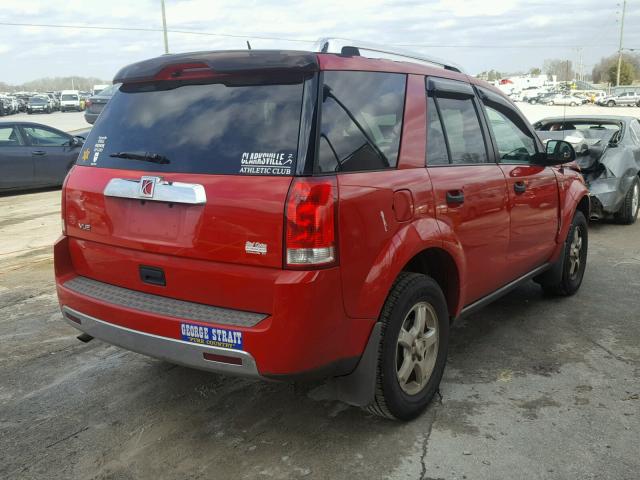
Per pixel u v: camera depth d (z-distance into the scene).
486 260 3.80
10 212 10.00
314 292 2.54
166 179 2.82
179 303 2.84
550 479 2.73
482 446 3.00
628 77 95.44
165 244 2.85
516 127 4.46
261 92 2.79
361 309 2.77
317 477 2.78
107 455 2.98
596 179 8.13
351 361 2.82
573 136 8.73
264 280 2.57
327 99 2.73
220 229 2.67
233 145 2.74
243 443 3.07
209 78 2.95
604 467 2.81
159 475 2.82
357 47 3.18
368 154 2.88
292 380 2.63
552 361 4.02
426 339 3.28
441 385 3.68
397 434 3.13
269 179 2.60
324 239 2.55
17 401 3.54
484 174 3.73
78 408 3.46
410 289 3.04
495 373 3.84
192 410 3.43
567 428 3.16
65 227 3.37
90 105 22.36
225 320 2.65
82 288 3.20
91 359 4.14
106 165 3.14
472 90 3.93
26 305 5.27
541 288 5.59
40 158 12.07
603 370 3.87
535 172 4.41
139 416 3.36
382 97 3.08
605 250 7.17
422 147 3.27
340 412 3.38
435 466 2.84
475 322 4.79
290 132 2.64
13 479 2.79
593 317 4.88
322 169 2.61
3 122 11.79
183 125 2.92
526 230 4.30
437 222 3.23
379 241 2.83
